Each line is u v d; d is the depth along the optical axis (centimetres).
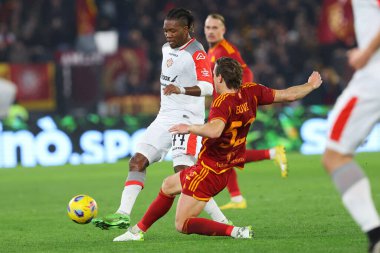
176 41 2198
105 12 6381
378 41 1454
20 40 6128
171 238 2028
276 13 6550
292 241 1880
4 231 2309
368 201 1496
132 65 5653
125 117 4962
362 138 1512
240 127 1855
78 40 6031
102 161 4906
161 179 3809
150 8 6531
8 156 4791
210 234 1889
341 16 6278
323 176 3722
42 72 5456
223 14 6512
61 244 2016
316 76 1941
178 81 2212
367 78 1495
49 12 6219
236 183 2684
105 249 1869
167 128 2208
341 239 1898
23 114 4838
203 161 1873
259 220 2361
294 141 5131
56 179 3959
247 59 6097
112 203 2919
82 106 5503
